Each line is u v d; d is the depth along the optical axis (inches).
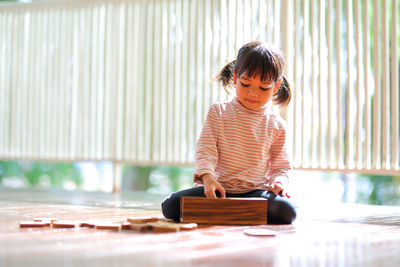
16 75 137.6
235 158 70.8
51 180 248.7
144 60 124.9
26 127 136.8
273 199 67.2
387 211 87.8
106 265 38.9
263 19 112.2
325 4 108.6
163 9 121.8
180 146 120.5
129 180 257.3
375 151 103.3
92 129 129.0
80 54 130.3
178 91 120.7
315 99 108.2
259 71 67.3
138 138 124.8
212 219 63.1
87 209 81.4
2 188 133.8
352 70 106.0
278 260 42.2
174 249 45.8
